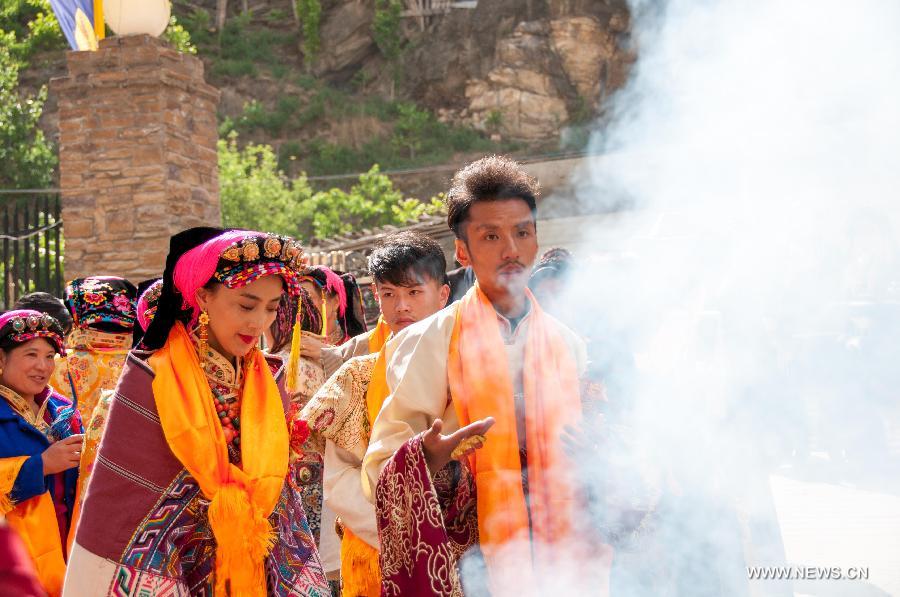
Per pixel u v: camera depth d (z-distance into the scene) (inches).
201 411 105.3
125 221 396.5
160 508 103.1
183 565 104.7
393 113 1624.0
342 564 119.3
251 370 112.1
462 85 1611.7
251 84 1640.0
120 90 400.8
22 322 154.1
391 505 95.6
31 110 920.9
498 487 97.5
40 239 557.9
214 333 110.4
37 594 56.2
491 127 1562.5
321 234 1009.5
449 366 102.3
